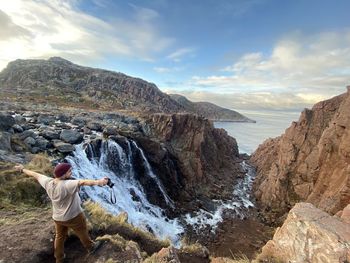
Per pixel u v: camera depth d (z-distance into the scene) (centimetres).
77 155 2356
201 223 3028
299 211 699
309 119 4012
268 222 3200
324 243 585
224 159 5978
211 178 4569
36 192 1160
